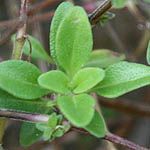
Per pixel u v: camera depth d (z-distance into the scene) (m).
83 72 0.06
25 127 0.07
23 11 0.08
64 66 0.06
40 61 0.13
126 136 0.18
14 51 0.08
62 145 0.17
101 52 0.10
